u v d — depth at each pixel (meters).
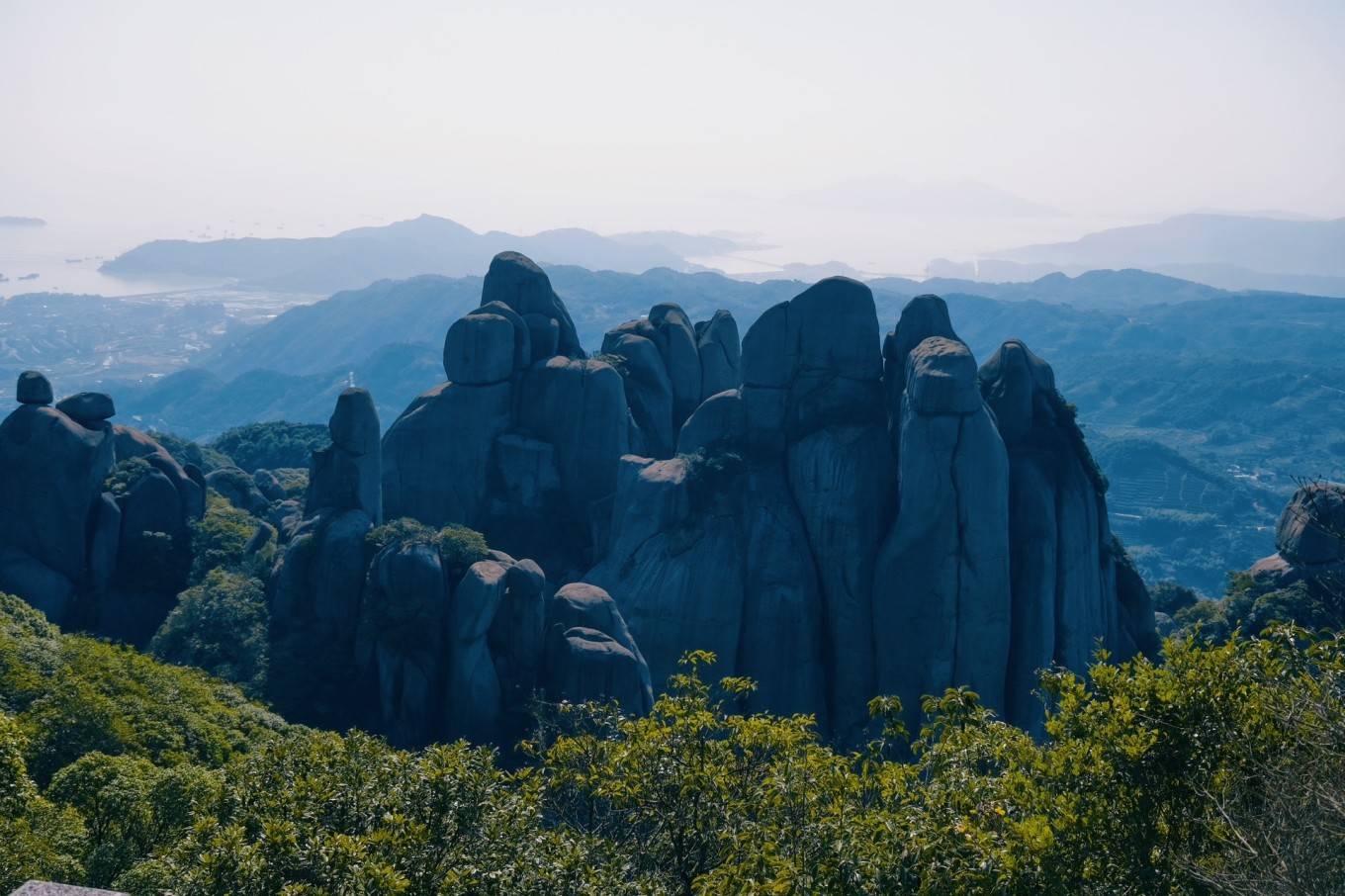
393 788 27.69
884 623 73.38
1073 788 25.28
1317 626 77.81
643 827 33.06
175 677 60.00
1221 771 24.34
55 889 20.30
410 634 68.38
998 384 80.62
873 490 77.00
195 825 25.98
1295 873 19.91
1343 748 21.80
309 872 24.66
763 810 29.95
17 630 59.59
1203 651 27.55
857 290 82.12
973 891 22.78
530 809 28.27
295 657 71.50
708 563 77.31
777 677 75.31
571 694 66.94
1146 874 23.11
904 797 27.14
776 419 82.50
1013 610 74.69
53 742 48.38
